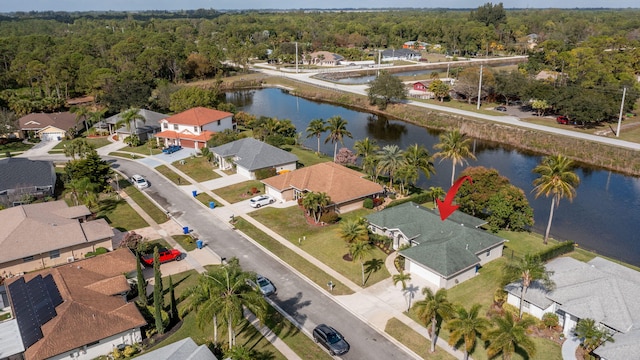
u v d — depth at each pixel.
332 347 39.03
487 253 53.81
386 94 141.62
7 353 35.84
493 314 44.31
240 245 58.47
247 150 86.25
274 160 83.62
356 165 91.25
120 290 44.78
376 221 59.50
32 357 35.34
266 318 43.84
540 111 129.00
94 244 55.66
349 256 55.38
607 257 59.53
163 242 59.16
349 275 51.50
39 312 39.28
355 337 41.31
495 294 46.25
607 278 43.94
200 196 74.31
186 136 101.12
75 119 116.19
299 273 51.94
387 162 73.06
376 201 70.44
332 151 104.12
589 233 66.75
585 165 97.69
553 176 57.94
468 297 47.28
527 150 107.50
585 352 38.75
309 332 42.03
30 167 76.56
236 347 36.34
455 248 50.97
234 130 112.19
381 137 117.06
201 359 33.91
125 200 73.06
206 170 86.81
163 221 65.50
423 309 36.44
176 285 49.44
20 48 195.88
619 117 110.75
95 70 152.50
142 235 61.06
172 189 77.56
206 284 35.88
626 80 140.12
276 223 64.44
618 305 40.84
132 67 169.62
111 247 56.91
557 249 54.75
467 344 33.91
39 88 153.50
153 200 72.88
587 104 111.06
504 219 62.09
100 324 39.03
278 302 46.56
